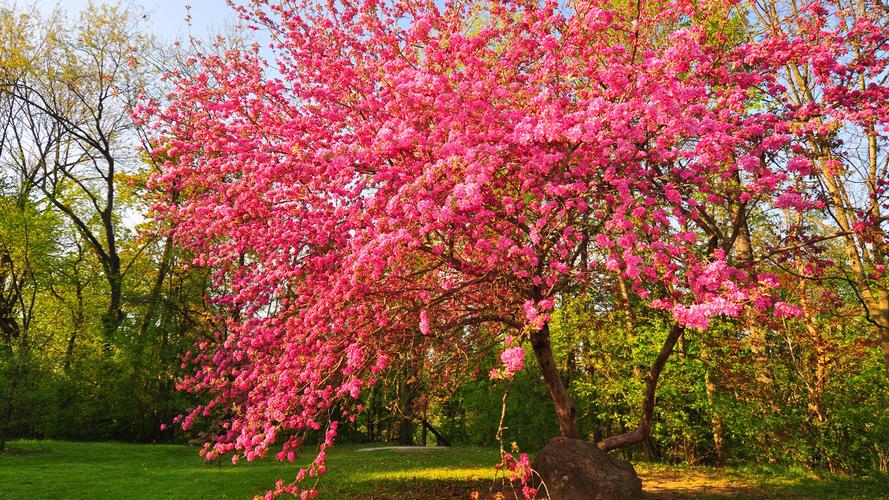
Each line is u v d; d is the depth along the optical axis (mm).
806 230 9195
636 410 15289
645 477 11742
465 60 7414
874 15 8594
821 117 8336
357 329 7387
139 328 24578
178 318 23547
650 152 6953
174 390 21156
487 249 7289
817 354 11891
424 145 6703
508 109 7238
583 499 8477
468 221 6895
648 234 6953
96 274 27797
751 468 12602
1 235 23219
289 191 8234
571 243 7195
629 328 14430
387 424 25516
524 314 7922
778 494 9602
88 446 18125
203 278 22328
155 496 9734
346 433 24297
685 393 14492
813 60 8273
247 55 10273
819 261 8617
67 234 27406
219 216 8891
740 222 8742
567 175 7062
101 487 10578
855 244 11484
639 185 6992
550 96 7242
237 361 9688
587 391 16531
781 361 12398
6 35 23844
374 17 8805
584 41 7793
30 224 23812
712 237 9172
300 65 9633
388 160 7492
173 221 10188
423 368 10641
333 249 8672
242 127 8820
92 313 25969
